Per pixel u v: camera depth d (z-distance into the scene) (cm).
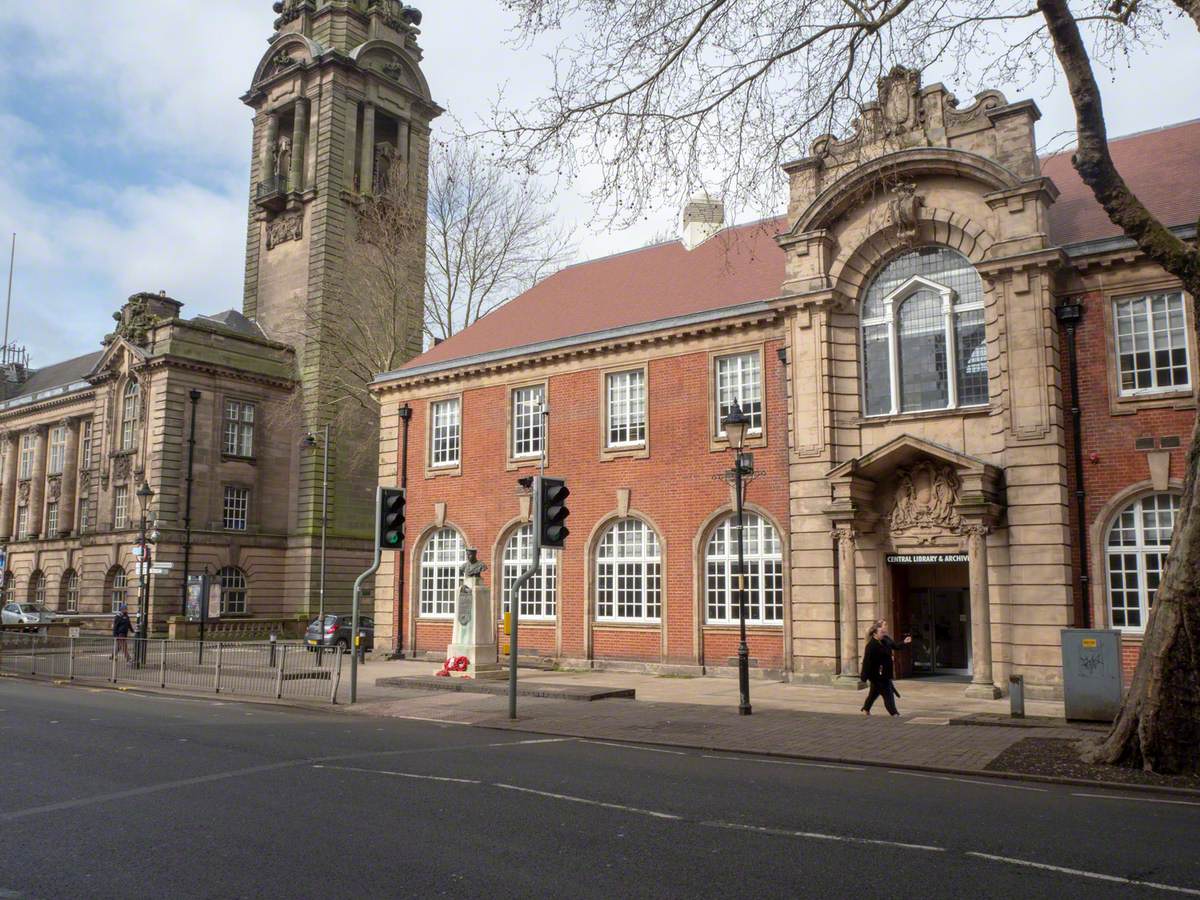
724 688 2156
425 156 5556
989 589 2022
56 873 669
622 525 2689
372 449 4509
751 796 972
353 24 5284
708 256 2955
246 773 1074
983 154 2138
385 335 4341
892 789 1031
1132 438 1942
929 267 2252
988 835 806
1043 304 2016
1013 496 2005
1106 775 1102
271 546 4831
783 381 2406
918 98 2228
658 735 1465
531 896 623
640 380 2708
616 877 668
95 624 4378
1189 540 1133
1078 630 1565
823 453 2269
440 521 3106
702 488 2516
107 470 4884
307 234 5031
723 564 2481
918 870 694
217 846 743
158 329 4678
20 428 5850
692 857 724
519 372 2964
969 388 2167
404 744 1345
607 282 3173
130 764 1130
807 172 2395
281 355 4984
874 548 2225
